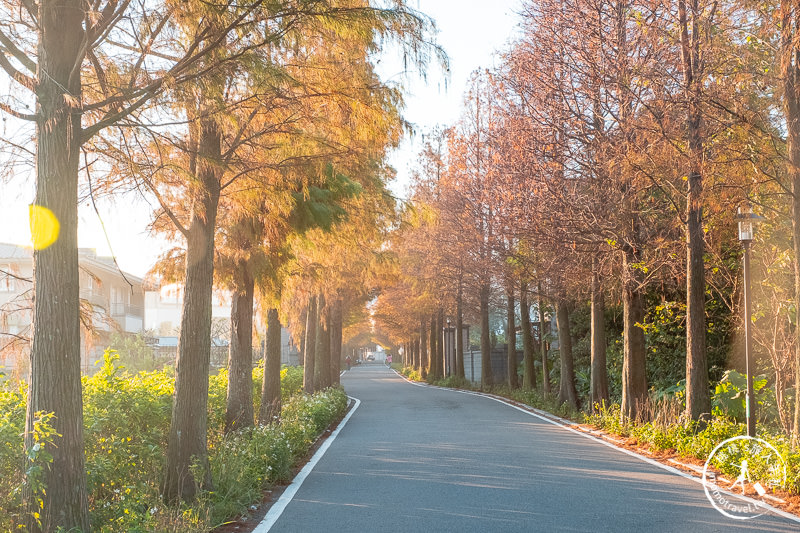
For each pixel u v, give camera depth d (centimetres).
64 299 618
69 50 633
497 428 1856
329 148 859
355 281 2767
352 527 763
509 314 3444
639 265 1600
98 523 735
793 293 1528
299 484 1059
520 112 1870
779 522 746
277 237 1259
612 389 2494
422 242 3083
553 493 932
